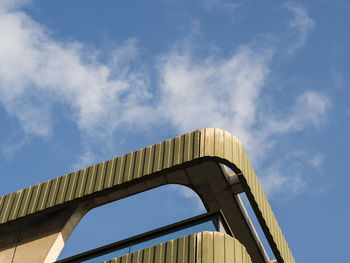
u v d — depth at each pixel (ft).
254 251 52.49
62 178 50.93
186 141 47.55
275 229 51.93
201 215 44.01
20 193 51.80
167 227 44.04
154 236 43.93
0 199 52.11
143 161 48.08
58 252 50.06
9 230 52.08
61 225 50.85
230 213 50.96
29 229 51.65
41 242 50.06
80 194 48.73
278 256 51.39
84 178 49.78
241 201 51.67
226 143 47.39
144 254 41.65
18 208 50.67
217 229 42.57
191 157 46.32
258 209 48.96
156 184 49.78
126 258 42.01
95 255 44.96
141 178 47.14
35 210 49.70
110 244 44.91
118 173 48.39
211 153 46.16
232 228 51.83
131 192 50.47
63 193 49.70
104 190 47.98
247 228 51.60
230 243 41.01
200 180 49.06
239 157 47.78
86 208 52.24
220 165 48.11
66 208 51.90
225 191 49.49
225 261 39.81
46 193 50.55
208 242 40.45
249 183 48.06
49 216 52.03
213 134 47.57
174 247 41.01
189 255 40.06
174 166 46.50
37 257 48.85
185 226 43.75
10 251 50.26
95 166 50.11
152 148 48.55
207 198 50.26
